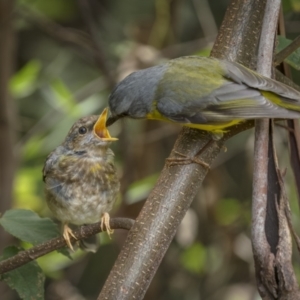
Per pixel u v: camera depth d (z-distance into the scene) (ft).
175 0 43.39
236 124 23.80
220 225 42.24
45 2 49.80
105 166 28.22
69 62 50.75
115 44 45.11
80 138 27.96
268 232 18.43
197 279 44.73
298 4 34.14
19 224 23.98
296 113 21.25
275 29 21.22
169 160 22.17
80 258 45.80
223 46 24.30
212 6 48.11
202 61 24.43
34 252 22.27
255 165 18.76
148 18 45.01
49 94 45.96
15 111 42.86
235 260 42.47
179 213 21.36
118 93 25.48
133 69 41.37
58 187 28.04
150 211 21.17
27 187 42.78
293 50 23.20
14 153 41.27
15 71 50.88
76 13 50.70
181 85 23.91
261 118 20.44
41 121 44.19
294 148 24.40
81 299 45.50
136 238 20.71
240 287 42.68
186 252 42.63
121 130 40.91
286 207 18.75
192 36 48.49
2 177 40.73
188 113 23.31
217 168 43.65
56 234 23.89
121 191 40.11
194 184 21.90
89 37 42.88
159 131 42.65
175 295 44.98
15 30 44.06
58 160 28.14
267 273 17.46
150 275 20.43
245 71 22.68
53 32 42.70
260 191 18.21
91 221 28.66
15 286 23.50
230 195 46.70
